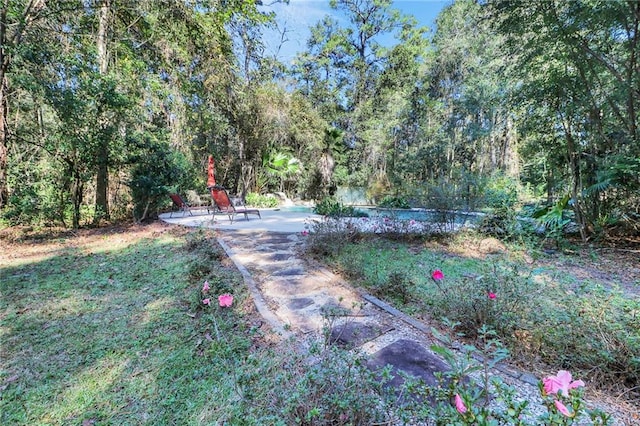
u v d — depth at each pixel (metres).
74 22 6.81
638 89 4.91
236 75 10.98
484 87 11.96
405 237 5.67
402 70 17.78
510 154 12.61
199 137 12.15
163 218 8.16
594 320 1.99
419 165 14.92
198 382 1.77
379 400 1.33
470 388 1.20
